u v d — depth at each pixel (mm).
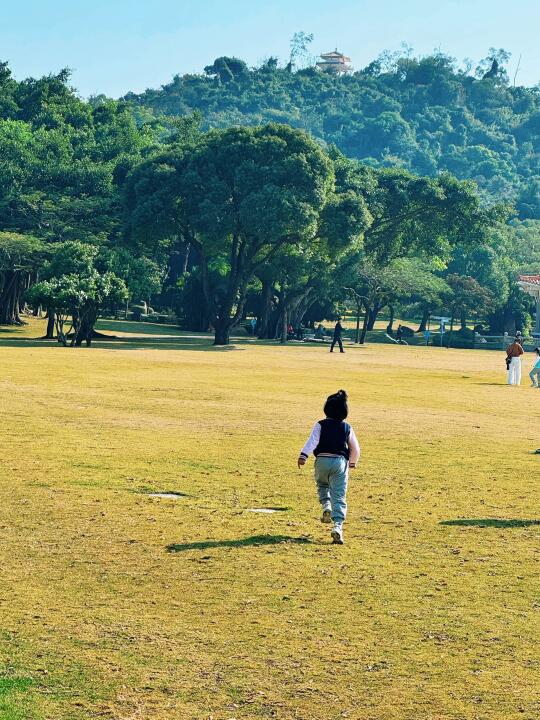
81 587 10664
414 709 7824
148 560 11820
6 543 12352
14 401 28656
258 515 14508
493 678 8453
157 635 9273
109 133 121812
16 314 94250
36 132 111312
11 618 9602
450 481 17922
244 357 58750
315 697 8008
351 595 10648
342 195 79500
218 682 8266
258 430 24125
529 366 64938
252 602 10320
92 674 8344
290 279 88625
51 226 90438
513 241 167375
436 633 9500
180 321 108812
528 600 10570
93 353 56781
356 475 18328
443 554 12500
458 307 114938
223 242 80750
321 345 86188
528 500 16250
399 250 104750
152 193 75875
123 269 81500
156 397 31453
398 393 36719
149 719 7574
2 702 7742
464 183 97500
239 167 72875
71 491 15672
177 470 18047
